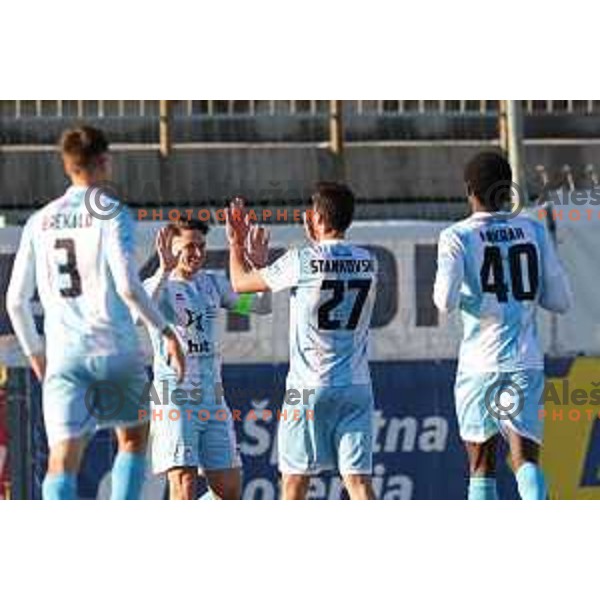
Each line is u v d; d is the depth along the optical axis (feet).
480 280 107.55
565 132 216.74
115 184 201.67
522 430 108.27
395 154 209.56
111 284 100.83
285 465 111.65
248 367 132.87
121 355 101.55
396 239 134.00
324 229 109.91
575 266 137.90
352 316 109.70
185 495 114.73
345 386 110.01
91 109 207.92
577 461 135.03
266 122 211.82
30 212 202.59
